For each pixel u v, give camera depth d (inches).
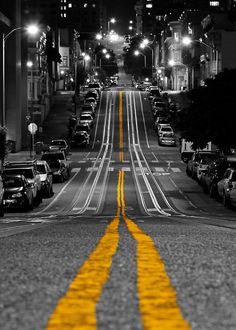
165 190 2346.2
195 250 505.7
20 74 4010.8
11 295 308.0
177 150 4178.2
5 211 1651.1
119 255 458.6
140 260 427.5
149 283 336.8
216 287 331.3
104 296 303.6
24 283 342.3
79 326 244.5
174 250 503.8
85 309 273.7
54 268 398.6
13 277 362.9
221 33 5492.1
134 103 6407.5
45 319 257.1
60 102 6648.6
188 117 2655.0
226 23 5787.4
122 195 2182.6
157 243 563.8
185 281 348.2
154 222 1090.1
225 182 1827.0
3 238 650.8
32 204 1690.5
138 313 268.1
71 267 402.9
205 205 1903.3
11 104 3868.1
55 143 3848.4
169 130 4483.3
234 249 520.4
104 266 398.9
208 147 3299.7
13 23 3841.0
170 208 1813.5
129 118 5664.4
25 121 4315.9
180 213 1636.3
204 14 7436.0
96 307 279.0
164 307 278.7
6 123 3868.1
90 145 4483.3
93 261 423.2
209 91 2551.7
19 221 1179.3
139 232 709.9
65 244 562.9
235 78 2529.5
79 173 2977.4
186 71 7824.8
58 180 2583.7
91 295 304.8
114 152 4074.8
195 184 2546.8
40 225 980.6
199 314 268.2
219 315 267.1
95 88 7209.6
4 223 1100.5
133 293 311.7
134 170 3090.6
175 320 254.1
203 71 6422.2
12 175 1654.8
